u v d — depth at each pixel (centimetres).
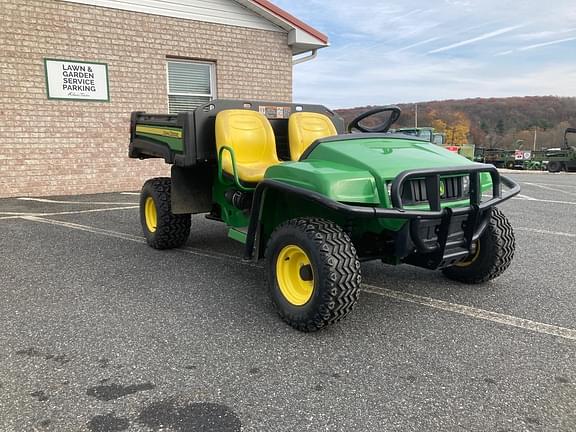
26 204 838
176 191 480
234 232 423
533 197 1087
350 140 381
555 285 415
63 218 711
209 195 498
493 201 344
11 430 209
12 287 399
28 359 274
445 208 316
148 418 219
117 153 1010
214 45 1096
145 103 1029
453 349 292
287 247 326
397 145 379
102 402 232
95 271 449
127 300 372
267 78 1180
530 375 262
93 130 976
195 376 257
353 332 317
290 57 1206
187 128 435
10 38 871
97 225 663
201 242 575
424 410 228
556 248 552
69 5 919
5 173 898
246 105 468
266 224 368
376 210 292
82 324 325
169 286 408
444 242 324
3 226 646
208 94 1125
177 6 1038
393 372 264
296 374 261
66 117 943
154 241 527
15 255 500
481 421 220
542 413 227
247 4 1109
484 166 339
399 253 327
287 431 211
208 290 399
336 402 234
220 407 229
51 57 912
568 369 268
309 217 346
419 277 437
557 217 781
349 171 316
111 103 988
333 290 296
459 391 245
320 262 298
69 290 394
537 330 321
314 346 295
